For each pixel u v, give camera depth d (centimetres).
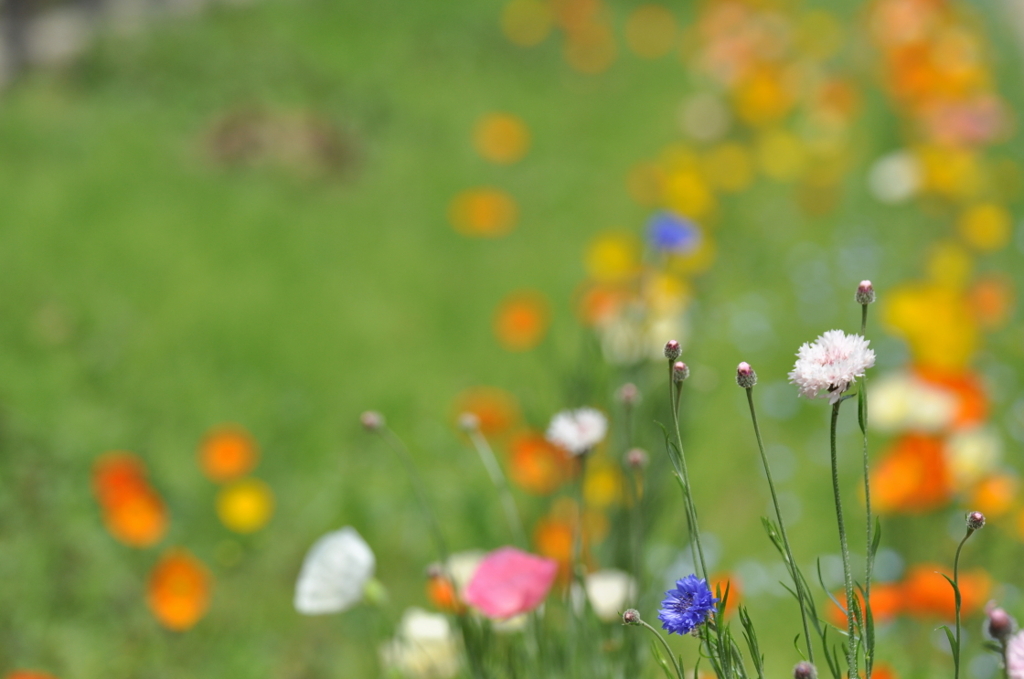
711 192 751
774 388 530
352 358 558
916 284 626
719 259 665
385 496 456
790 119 875
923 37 934
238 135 736
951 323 535
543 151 805
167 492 445
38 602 382
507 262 660
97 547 412
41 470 440
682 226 436
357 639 379
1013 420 496
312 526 446
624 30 1062
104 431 475
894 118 842
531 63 955
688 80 953
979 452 420
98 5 919
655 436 362
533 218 714
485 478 470
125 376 521
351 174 744
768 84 828
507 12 1016
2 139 715
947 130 755
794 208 735
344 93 839
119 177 688
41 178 676
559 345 570
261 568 424
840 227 704
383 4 1017
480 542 425
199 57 855
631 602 276
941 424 430
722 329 580
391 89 862
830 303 612
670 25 1061
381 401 525
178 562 370
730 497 465
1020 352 554
